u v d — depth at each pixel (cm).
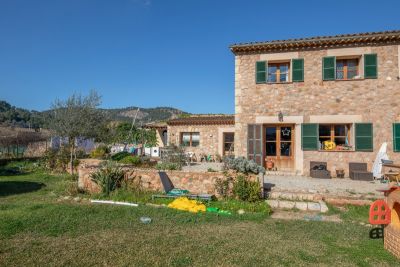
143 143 2498
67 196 940
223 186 905
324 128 1305
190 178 962
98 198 903
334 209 812
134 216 705
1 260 444
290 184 1038
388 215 517
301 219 728
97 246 505
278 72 1373
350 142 1264
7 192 1030
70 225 625
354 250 513
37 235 562
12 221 635
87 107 1659
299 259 468
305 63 1290
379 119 1205
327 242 555
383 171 1160
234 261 452
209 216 723
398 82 1191
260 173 897
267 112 1326
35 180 1302
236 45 1331
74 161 1564
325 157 1254
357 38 1196
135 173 998
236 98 1366
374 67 1210
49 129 1664
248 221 696
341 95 1245
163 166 1187
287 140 1343
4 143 2103
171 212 746
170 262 442
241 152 1346
